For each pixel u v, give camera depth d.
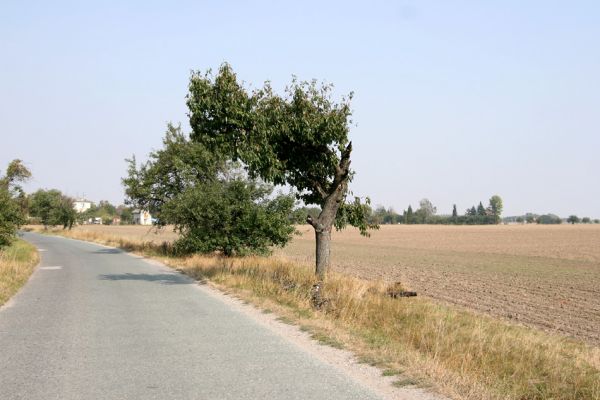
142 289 15.21
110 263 25.22
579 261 36.25
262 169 13.91
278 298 12.54
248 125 14.02
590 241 67.75
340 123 13.59
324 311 11.01
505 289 20.17
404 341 8.75
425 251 48.31
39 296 13.88
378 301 11.84
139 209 32.97
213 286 15.64
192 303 12.51
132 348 8.06
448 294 18.44
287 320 10.14
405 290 15.20
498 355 7.96
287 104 14.09
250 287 14.46
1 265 18.12
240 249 22.58
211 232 22.91
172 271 21.11
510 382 6.72
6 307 12.07
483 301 16.86
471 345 8.21
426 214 196.88
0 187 24.23
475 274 26.22
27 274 19.12
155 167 31.03
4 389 6.12
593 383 6.79
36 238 57.69
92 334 9.09
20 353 7.79
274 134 13.60
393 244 62.88
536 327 12.69
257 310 11.46
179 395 5.86
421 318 10.77
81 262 25.83
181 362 7.23
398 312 11.09
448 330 9.45
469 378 6.38
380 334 9.24
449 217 194.62
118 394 5.92
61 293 14.45
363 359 7.24
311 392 5.88
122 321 10.27
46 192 78.12
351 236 87.88
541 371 7.45
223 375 6.59
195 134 14.83
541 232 101.00
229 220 22.69
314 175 14.55
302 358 7.37
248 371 6.75
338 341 8.29
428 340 8.55
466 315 12.65
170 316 10.77
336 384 6.15
